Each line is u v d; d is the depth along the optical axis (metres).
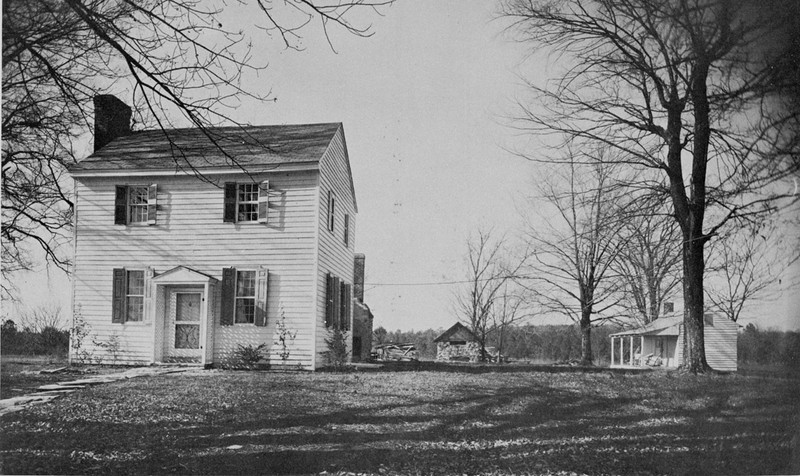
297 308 18.25
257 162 18.52
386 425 10.61
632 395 13.82
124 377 15.61
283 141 20.06
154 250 19.08
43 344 21.11
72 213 20.69
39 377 15.65
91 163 19.20
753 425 10.06
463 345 42.41
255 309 18.33
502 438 9.88
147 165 18.86
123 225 19.27
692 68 14.10
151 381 15.00
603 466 8.21
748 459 8.46
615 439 9.82
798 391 11.73
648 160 17.62
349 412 11.59
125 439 9.30
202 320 18.25
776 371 12.51
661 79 16.83
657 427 10.65
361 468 8.03
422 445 9.27
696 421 11.01
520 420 11.27
